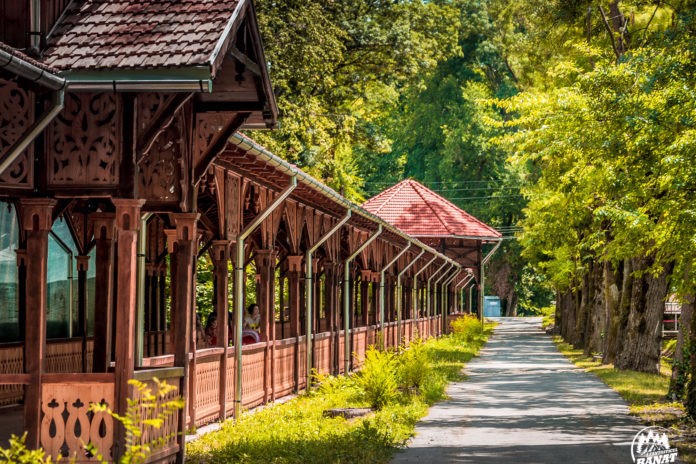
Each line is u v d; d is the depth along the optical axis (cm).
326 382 3031
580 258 6450
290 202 2914
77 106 1358
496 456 1838
